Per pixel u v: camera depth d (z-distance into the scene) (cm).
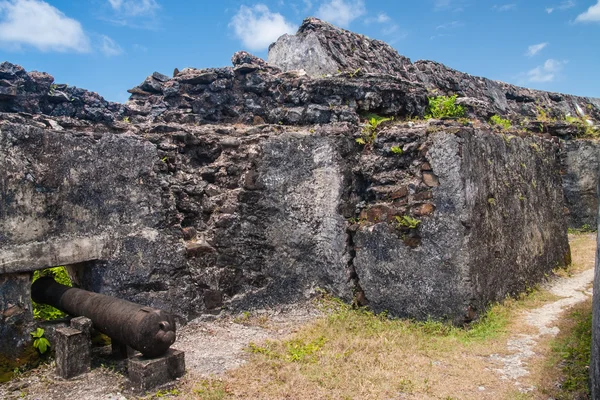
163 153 604
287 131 695
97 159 533
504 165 751
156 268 578
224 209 645
